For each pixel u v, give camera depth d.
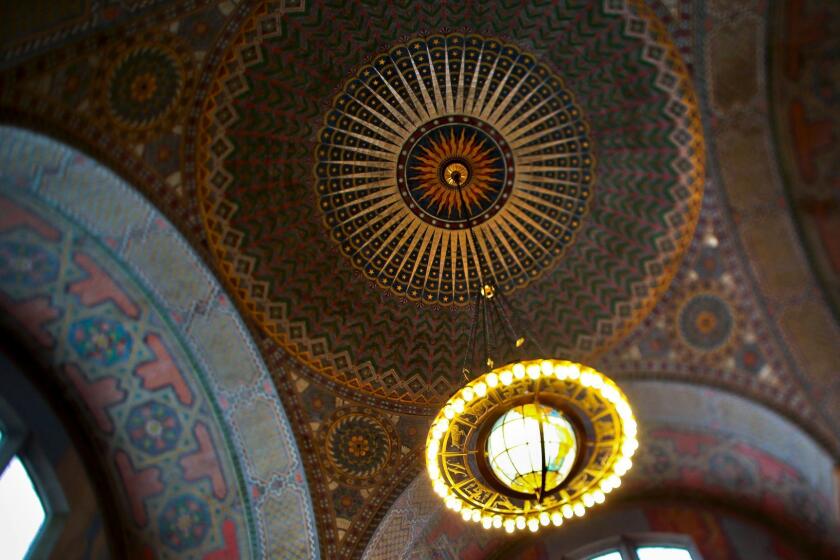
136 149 7.45
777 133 7.94
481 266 9.55
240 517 8.55
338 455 8.91
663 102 8.41
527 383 7.02
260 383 8.64
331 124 8.75
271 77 8.20
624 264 9.19
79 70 6.71
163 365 8.25
